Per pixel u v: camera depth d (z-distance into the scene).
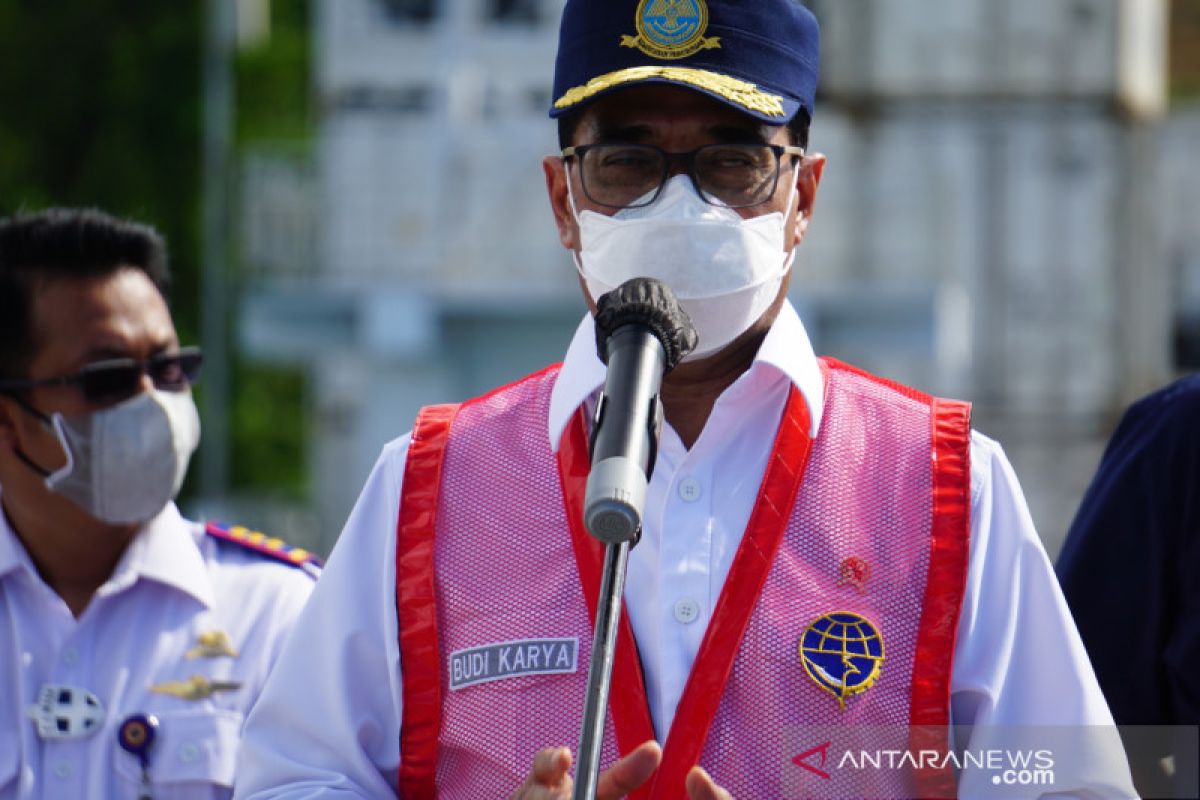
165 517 7.58
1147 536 7.00
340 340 22.72
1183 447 6.99
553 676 5.68
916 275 22.42
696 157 5.77
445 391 22.67
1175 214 24.17
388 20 23.58
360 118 23.27
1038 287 23.05
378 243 22.81
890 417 5.94
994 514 5.83
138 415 7.39
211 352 30.78
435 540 5.97
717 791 5.14
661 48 5.86
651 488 5.87
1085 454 23.25
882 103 22.77
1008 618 5.73
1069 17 22.69
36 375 7.36
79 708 7.18
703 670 5.59
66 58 47.31
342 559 6.05
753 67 5.88
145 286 7.52
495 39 23.16
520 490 5.96
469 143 22.50
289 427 48.69
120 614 7.39
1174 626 6.95
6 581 7.39
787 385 5.95
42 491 7.38
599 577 5.75
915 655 5.61
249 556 7.65
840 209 22.48
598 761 4.80
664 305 5.18
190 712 7.23
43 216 7.56
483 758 5.71
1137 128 23.52
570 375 6.00
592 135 5.88
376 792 5.84
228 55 31.05
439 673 5.84
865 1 22.69
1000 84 22.72
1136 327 23.53
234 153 32.12
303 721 5.96
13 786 7.11
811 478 5.80
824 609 5.62
